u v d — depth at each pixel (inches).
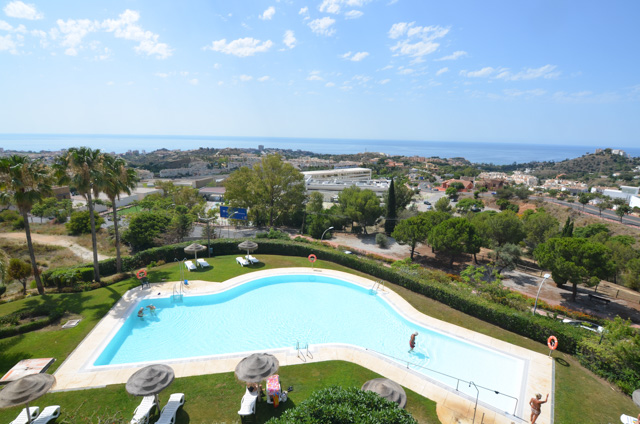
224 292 1113.4
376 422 371.6
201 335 885.8
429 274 1275.8
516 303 997.2
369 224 2262.6
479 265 1649.9
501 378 722.8
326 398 419.2
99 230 2032.5
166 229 1697.8
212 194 4060.0
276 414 570.6
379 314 1031.0
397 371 717.3
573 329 827.4
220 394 621.6
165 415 542.9
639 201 3929.6
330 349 797.9
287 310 1044.5
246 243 1425.9
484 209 3865.7
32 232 1904.5
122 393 615.2
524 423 575.8
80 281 1113.4
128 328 901.2
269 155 2359.7
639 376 671.1
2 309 906.1
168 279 1208.8
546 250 1321.4
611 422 583.2
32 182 938.1
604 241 1772.9
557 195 5182.1
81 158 1033.5
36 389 478.0
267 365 571.2
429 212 1903.3
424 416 583.8
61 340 785.6
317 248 1536.7
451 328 924.6
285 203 2384.4
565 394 658.8
